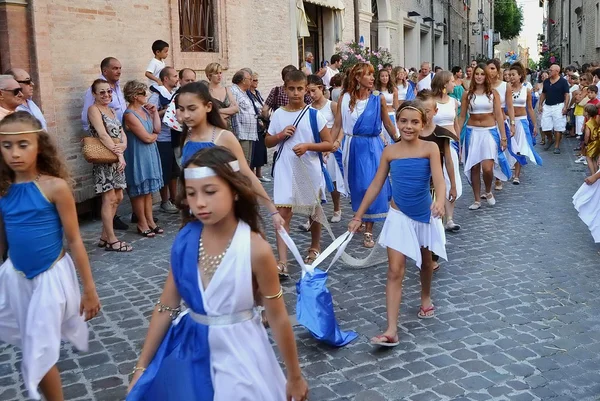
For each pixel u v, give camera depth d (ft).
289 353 9.05
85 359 15.53
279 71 48.67
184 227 9.16
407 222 15.74
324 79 47.62
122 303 19.24
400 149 15.71
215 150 8.62
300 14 51.93
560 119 48.98
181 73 30.66
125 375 14.75
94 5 29.55
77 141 28.73
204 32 38.78
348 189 24.67
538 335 16.28
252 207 8.85
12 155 11.12
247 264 8.69
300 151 20.10
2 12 25.50
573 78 58.03
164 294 9.33
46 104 26.94
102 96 24.64
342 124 24.76
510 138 35.04
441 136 17.89
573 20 119.85
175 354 8.93
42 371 11.32
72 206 11.71
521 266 21.74
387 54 61.72
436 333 16.49
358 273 21.33
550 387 13.70
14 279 11.63
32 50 26.40
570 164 43.62
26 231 11.41
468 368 14.60
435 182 15.42
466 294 19.21
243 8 41.50
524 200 32.22
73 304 11.98
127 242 25.95
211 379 8.84
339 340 15.72
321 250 24.49
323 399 13.37
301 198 20.81
